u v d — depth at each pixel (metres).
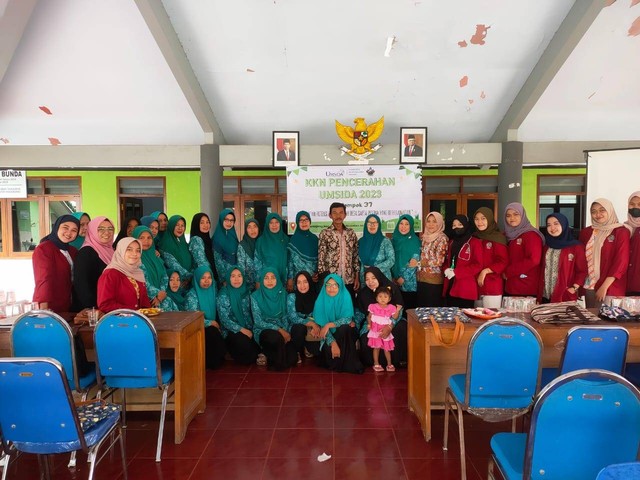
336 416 2.60
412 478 1.98
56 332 2.04
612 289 3.22
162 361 2.44
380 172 4.91
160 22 3.70
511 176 5.17
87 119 5.22
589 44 4.12
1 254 7.52
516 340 1.83
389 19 3.89
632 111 5.09
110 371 2.16
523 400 1.91
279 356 3.40
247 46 4.19
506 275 3.33
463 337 2.23
